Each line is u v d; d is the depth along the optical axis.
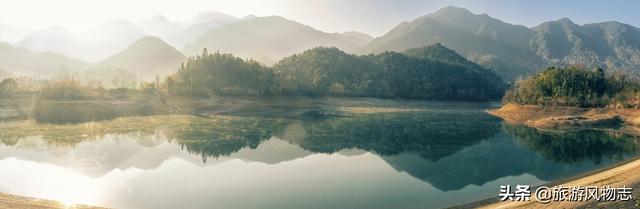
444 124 87.81
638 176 25.95
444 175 37.97
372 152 52.38
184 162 45.25
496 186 33.19
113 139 62.25
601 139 60.94
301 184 34.41
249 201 29.41
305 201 29.30
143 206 28.09
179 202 29.12
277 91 140.00
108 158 47.38
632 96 85.25
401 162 45.03
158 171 40.25
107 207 27.70
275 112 111.56
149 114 96.06
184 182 35.28
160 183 34.88
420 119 98.94
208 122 85.44
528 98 101.31
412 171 40.03
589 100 89.62
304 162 45.06
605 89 97.25
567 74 99.75
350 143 60.78
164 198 30.17
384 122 91.25
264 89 138.25
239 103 119.75
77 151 51.88
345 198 29.97
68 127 74.44
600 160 43.81
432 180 35.88
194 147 56.34
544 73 104.31
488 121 94.12
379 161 45.69
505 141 61.56
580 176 32.78
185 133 69.69
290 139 64.81
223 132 71.69
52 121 81.81
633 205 20.81
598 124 75.50
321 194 31.20
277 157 48.53
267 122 88.12
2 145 55.84
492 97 187.62
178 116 94.75
